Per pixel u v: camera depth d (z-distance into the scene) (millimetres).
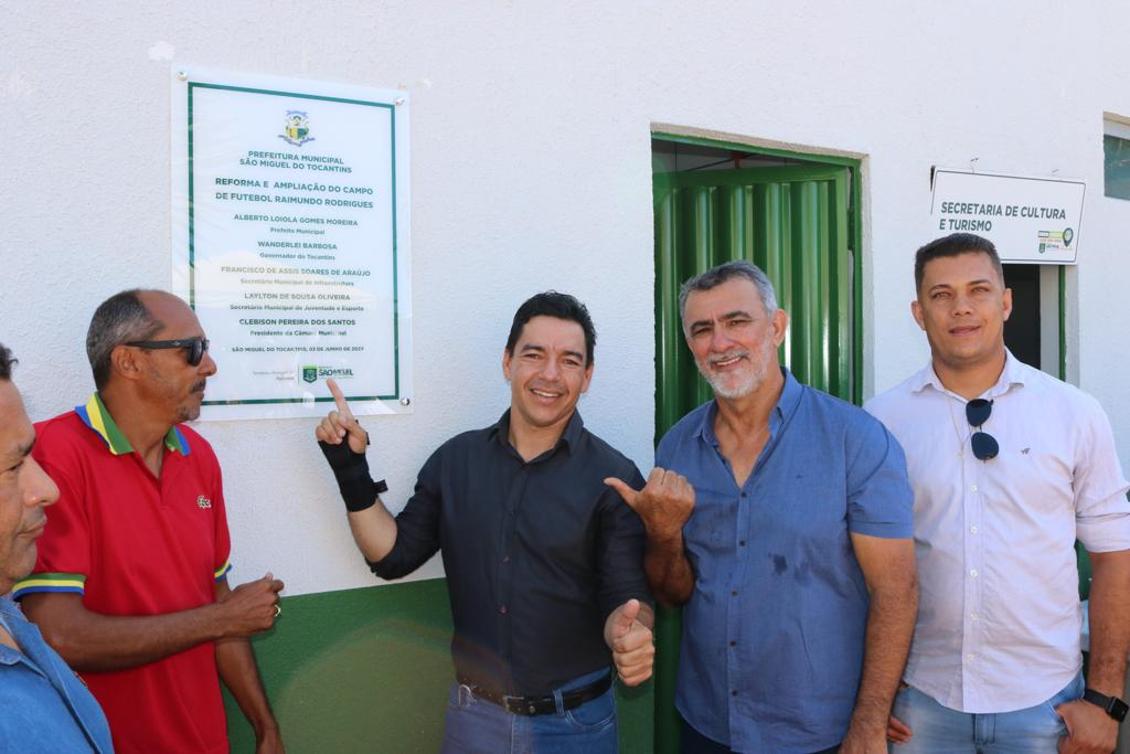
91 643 1777
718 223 3668
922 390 2557
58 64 2219
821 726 2143
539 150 2838
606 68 2941
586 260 2930
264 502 2477
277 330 2469
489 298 2770
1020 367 2475
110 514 1902
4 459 1292
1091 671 2367
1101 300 4238
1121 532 2352
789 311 3605
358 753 2627
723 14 3146
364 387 2586
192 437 2189
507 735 2293
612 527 2314
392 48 2604
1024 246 3912
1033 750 2338
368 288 2584
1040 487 2359
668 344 3650
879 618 2115
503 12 2762
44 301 2223
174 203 2344
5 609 1386
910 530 2143
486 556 2340
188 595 2012
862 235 3535
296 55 2479
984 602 2365
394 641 2674
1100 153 4199
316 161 2506
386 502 2625
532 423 2311
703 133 3174
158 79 2320
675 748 3377
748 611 2193
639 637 1943
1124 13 4270
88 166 2256
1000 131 3840
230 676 2215
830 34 3375
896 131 3541
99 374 1939
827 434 2225
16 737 1171
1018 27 3879
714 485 2301
